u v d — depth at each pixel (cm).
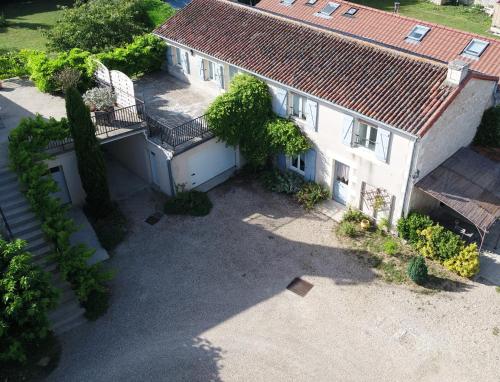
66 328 1816
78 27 3170
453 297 1912
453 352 1716
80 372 1675
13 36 4144
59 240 1833
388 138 1978
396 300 1911
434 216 2245
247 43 2523
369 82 2120
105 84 2548
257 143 2450
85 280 1842
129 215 2352
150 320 1855
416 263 1931
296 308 1891
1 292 1514
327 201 2412
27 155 2000
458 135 2166
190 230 2264
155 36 2903
